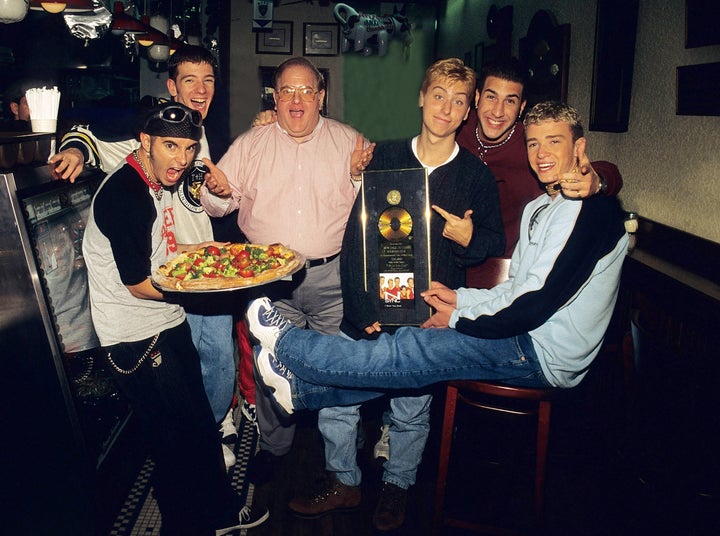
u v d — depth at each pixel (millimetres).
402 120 8938
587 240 1766
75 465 1989
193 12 7316
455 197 2133
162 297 1944
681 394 1683
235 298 2842
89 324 2213
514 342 1978
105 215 1812
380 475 2693
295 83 2207
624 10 3092
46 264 1945
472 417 2877
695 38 2510
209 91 2578
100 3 4691
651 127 2959
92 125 2441
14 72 6383
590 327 1868
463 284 2258
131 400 1998
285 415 2439
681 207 2715
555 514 2469
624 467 2428
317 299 2523
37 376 1891
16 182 1785
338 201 2412
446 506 2506
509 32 5184
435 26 8375
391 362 2068
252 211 2459
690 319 2109
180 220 2543
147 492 2521
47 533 2070
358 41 7949
